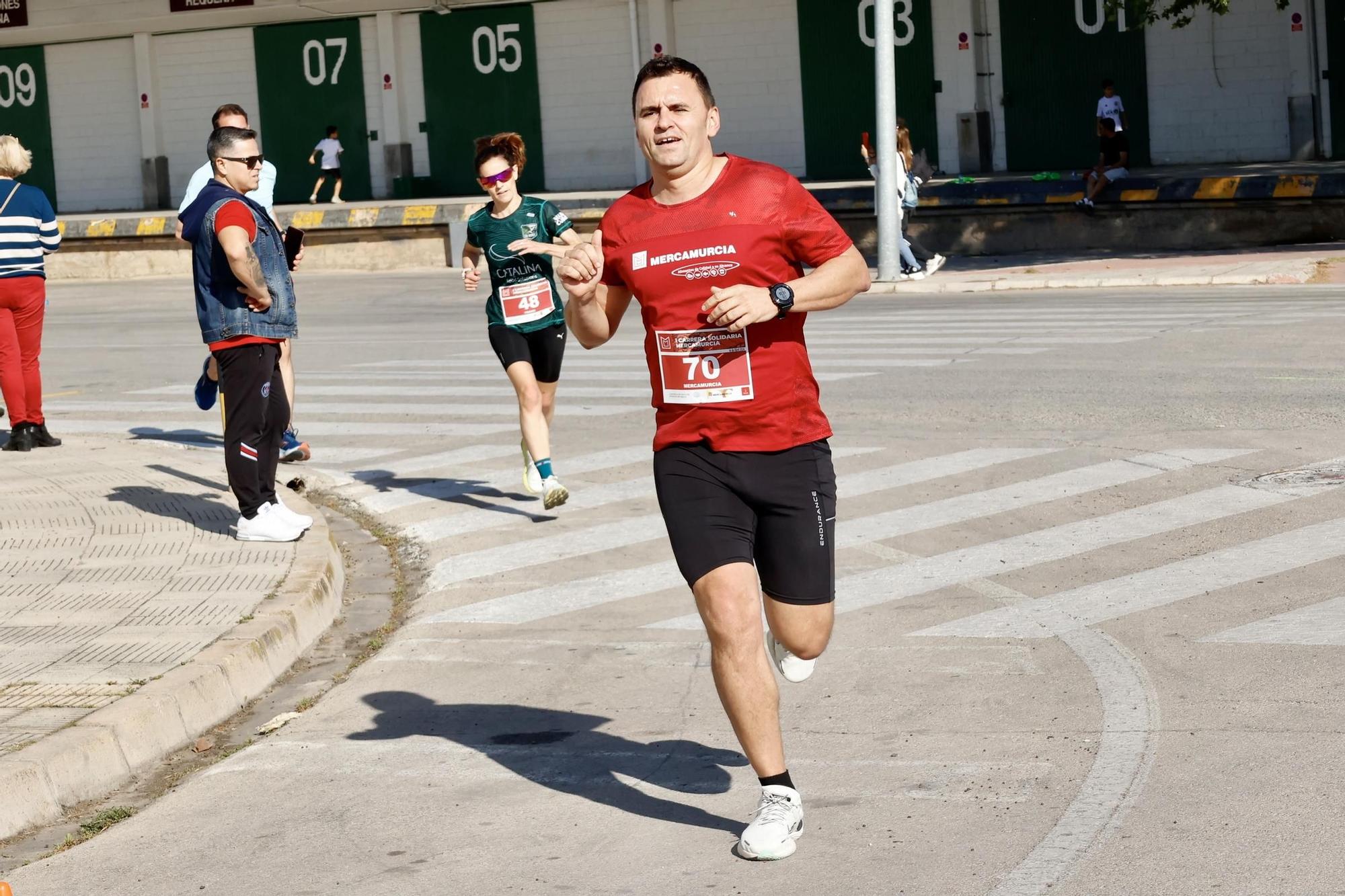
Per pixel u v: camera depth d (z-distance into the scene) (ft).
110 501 33.60
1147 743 18.17
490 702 21.36
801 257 15.67
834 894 14.67
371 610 27.32
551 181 140.05
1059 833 15.76
